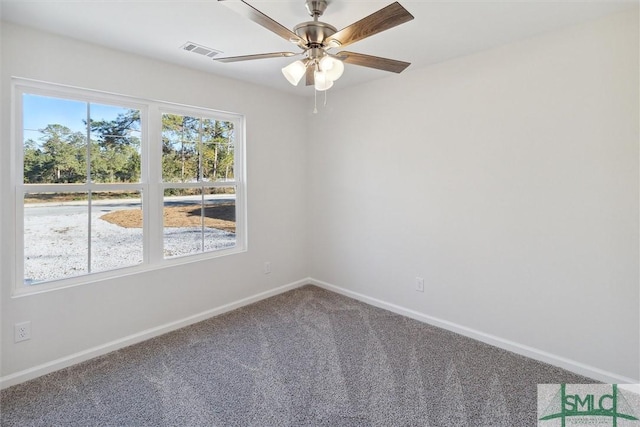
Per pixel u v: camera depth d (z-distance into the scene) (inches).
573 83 87.2
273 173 146.6
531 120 94.4
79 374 90.1
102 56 97.7
